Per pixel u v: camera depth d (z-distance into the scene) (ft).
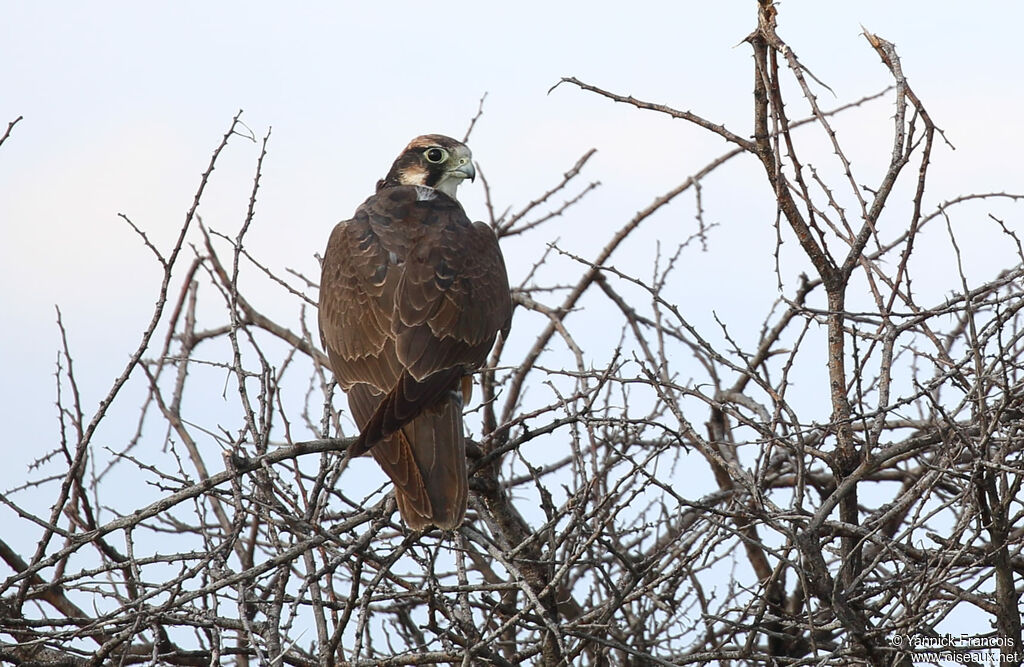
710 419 47.19
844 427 35.22
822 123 33.22
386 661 33.76
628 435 41.70
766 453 32.55
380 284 39.50
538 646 33.42
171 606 28.27
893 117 34.99
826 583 32.27
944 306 33.17
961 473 32.07
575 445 37.96
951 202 36.14
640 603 40.24
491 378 45.29
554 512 36.40
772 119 34.14
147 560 30.22
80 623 32.63
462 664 30.17
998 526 33.68
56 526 30.96
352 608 30.58
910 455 37.78
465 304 39.45
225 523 40.42
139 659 35.88
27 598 33.60
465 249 41.16
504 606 37.65
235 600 30.81
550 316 46.34
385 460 34.47
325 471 33.35
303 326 43.37
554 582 31.07
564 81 36.52
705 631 40.81
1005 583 34.19
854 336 33.60
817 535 32.55
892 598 34.01
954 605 31.30
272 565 29.71
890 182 34.42
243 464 31.68
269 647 29.35
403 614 41.34
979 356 31.04
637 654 31.53
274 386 36.96
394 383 38.04
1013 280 33.17
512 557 31.60
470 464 35.96
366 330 39.01
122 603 34.88
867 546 40.98
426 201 43.45
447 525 33.01
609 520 31.81
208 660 36.29
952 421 30.96
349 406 38.93
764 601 33.04
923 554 35.68
